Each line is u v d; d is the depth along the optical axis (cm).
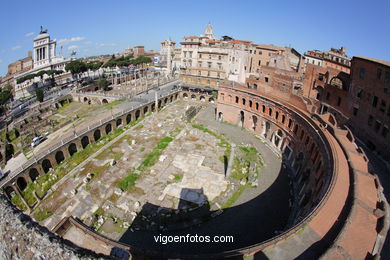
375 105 4109
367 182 2494
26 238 1653
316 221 2091
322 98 5494
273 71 5934
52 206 3628
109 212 3503
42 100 7731
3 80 10912
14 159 4831
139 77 12138
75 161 4741
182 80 9825
